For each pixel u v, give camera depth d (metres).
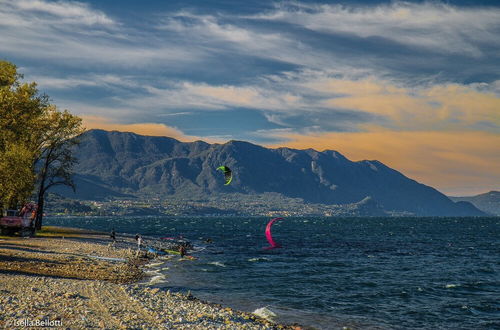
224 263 54.03
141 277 38.81
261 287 38.28
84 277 32.78
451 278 47.16
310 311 29.97
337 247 85.75
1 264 32.16
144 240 84.12
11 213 57.88
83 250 51.09
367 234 142.38
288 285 39.75
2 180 43.47
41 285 24.77
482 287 41.66
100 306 20.91
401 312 31.05
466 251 81.50
